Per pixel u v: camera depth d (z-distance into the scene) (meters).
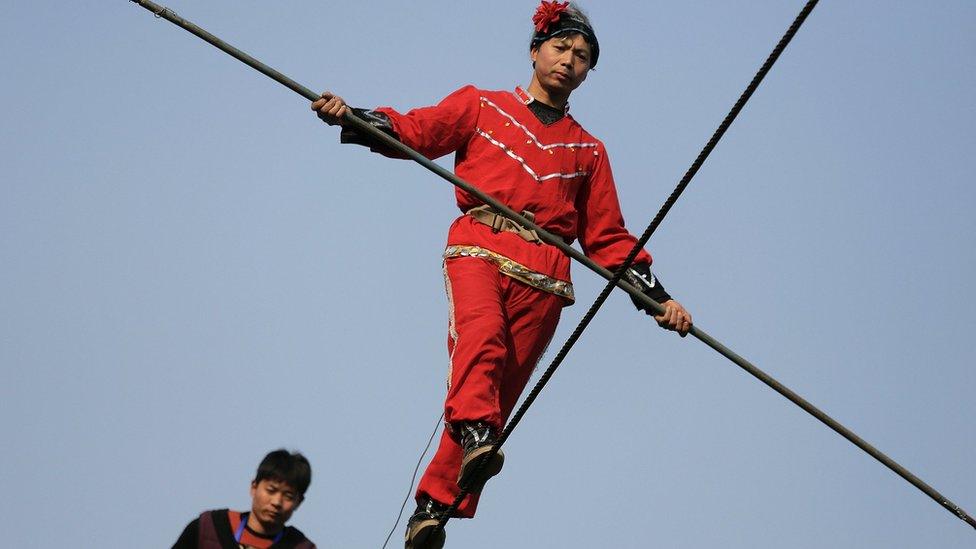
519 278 11.64
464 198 11.80
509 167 11.78
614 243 12.16
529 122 11.95
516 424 10.72
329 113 10.99
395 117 11.45
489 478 11.12
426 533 11.35
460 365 11.23
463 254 11.66
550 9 12.05
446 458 11.53
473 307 11.41
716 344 11.84
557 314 11.85
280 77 10.87
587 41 12.02
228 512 9.97
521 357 11.73
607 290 10.45
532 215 11.69
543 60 12.02
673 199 10.36
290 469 9.91
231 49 10.72
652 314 11.98
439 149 11.71
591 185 12.14
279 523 9.92
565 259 11.85
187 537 9.90
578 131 12.11
